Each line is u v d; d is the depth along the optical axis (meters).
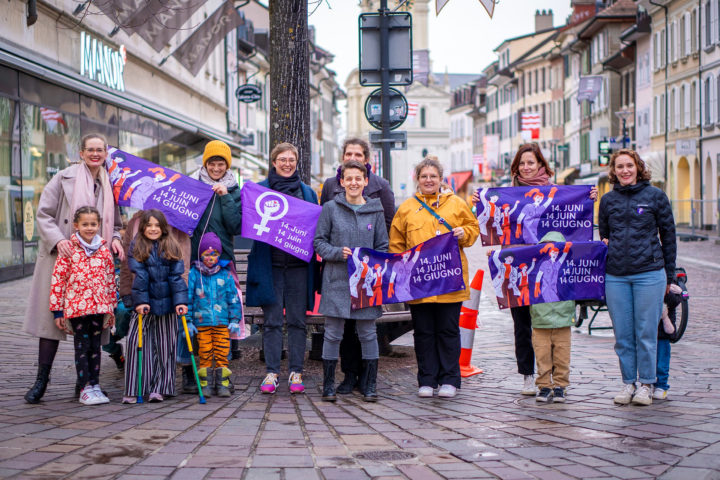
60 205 7.30
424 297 7.69
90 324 7.17
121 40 24.66
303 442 5.77
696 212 37.28
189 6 11.99
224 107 42.03
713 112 44.09
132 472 4.86
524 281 7.56
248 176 46.75
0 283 16.97
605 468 5.13
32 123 18.62
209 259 7.73
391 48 11.88
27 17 18.30
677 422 6.44
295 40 9.84
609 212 7.51
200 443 5.64
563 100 76.25
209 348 7.86
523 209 8.00
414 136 131.00
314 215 7.92
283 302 8.05
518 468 5.14
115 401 7.31
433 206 7.89
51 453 5.25
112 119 24.00
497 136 94.75
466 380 8.76
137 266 7.23
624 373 7.36
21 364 8.98
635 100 57.53
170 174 7.85
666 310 7.46
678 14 48.75
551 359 7.57
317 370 9.38
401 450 5.59
